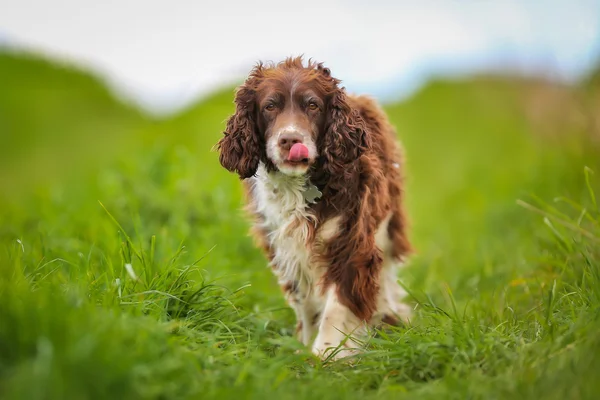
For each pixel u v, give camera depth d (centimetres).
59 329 397
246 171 627
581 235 662
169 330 484
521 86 1848
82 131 2798
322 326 603
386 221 680
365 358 534
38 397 353
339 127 604
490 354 483
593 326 481
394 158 707
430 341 502
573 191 967
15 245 629
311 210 610
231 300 602
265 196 631
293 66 636
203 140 2006
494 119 2506
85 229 868
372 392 470
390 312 691
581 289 577
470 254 1003
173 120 2717
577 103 1134
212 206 961
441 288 809
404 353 496
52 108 3097
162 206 948
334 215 607
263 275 805
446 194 1678
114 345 395
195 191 1003
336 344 595
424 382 478
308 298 649
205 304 570
